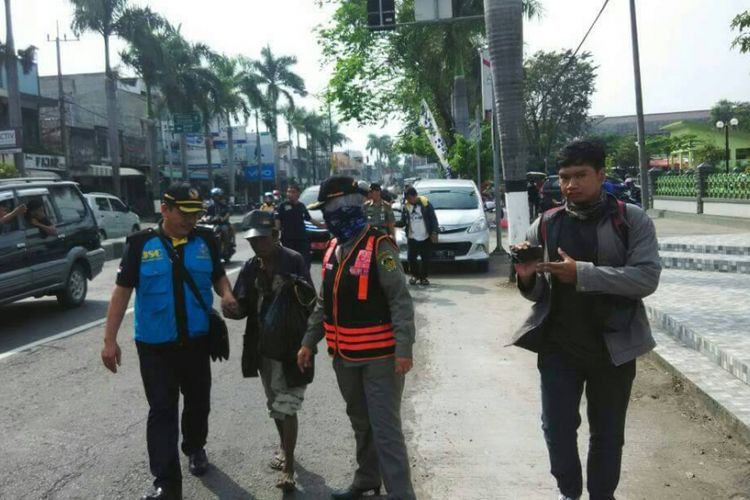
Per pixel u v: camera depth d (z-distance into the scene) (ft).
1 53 84.07
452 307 32.63
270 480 14.37
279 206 36.58
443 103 98.58
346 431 16.99
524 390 19.70
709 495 13.06
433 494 13.35
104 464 15.26
